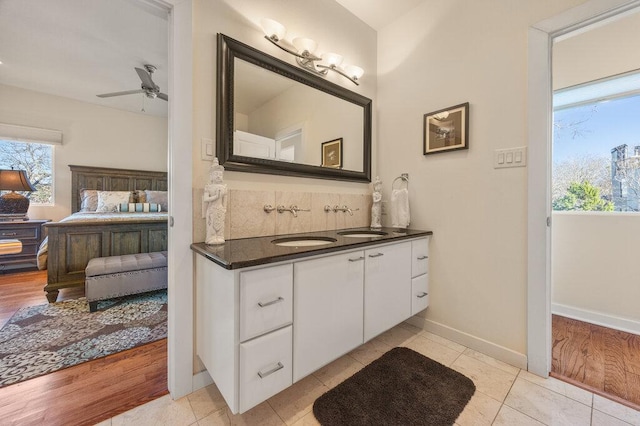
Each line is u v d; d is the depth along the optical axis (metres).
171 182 1.30
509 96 1.61
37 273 3.55
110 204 4.20
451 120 1.86
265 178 1.65
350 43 2.14
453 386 1.39
